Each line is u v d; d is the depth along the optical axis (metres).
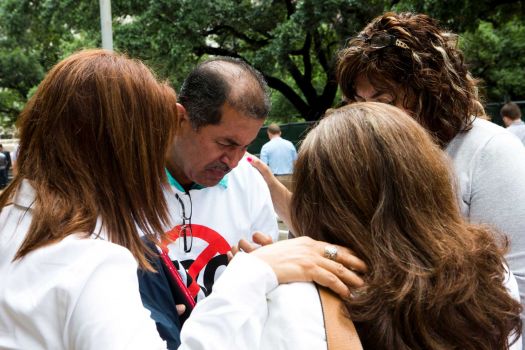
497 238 1.18
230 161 1.82
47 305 0.92
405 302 0.95
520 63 15.41
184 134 1.80
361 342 0.97
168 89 1.18
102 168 1.08
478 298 1.00
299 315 0.94
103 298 0.91
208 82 1.73
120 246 0.99
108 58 1.13
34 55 22.47
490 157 1.47
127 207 1.10
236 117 1.72
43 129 1.07
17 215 1.04
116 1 13.31
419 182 1.04
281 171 9.05
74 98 1.06
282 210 2.15
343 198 1.05
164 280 1.25
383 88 1.62
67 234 0.98
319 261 1.00
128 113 1.09
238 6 14.05
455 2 11.12
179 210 1.89
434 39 1.59
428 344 0.94
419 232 1.01
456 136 1.57
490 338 1.00
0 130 25.39
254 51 16.31
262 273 0.99
